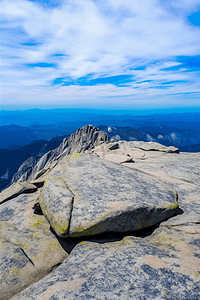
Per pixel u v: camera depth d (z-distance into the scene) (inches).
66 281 159.3
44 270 211.8
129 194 272.7
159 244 209.0
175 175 436.1
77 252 209.2
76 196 267.4
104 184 302.2
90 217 226.7
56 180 319.0
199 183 398.9
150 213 247.1
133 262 172.2
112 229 229.3
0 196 412.2
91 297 135.6
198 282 142.6
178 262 169.5
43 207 272.4
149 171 461.7
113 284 146.9
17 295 162.4
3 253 225.0
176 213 272.4
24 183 453.1
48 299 138.7
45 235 265.0
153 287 140.4
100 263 176.2
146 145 823.7
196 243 204.4
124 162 546.0
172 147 768.3
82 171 358.3
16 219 310.8
